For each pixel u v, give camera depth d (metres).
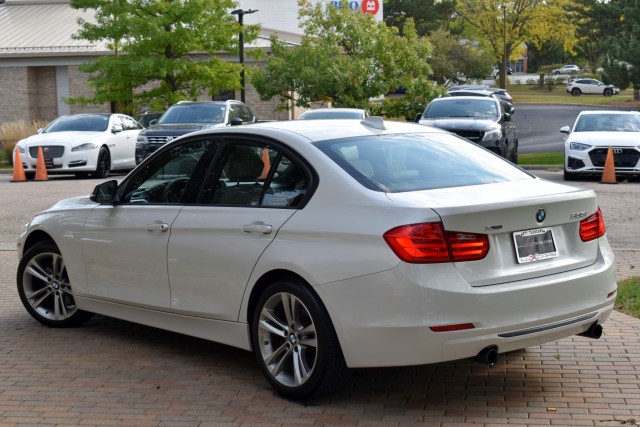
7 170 27.09
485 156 6.24
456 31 87.75
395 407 5.44
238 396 5.72
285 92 33.22
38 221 7.57
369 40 32.09
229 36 35.09
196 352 6.79
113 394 5.79
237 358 6.62
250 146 6.11
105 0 34.53
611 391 5.65
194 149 6.46
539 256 5.34
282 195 5.73
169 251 6.31
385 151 5.88
